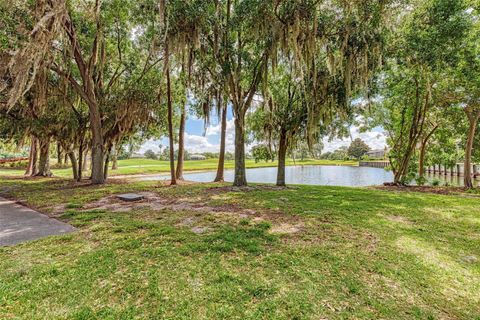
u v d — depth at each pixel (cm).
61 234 417
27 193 890
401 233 442
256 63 899
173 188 978
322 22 793
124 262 314
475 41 940
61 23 781
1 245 369
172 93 1207
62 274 284
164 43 848
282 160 1080
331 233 431
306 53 808
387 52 918
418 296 262
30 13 757
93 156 1129
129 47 1189
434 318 230
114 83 1226
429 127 1402
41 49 718
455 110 1187
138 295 250
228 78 865
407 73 1065
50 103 1099
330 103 920
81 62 1020
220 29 823
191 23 793
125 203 688
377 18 729
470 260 344
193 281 275
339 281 283
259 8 770
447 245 394
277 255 340
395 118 1374
